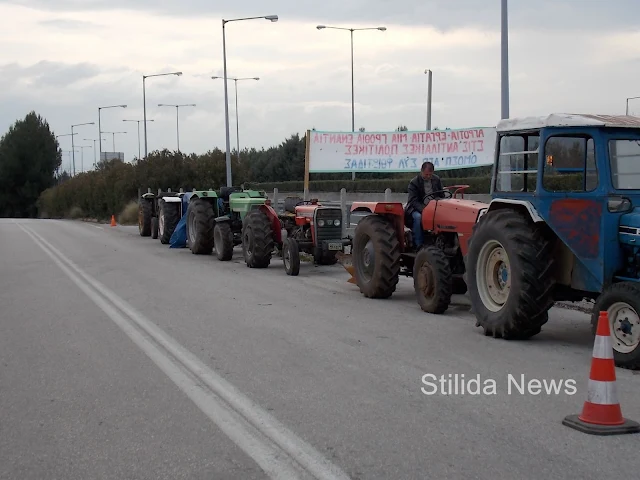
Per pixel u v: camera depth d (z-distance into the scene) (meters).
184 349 7.99
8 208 85.00
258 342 8.28
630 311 6.91
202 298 11.55
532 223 8.16
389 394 6.23
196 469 4.66
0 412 5.90
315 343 8.21
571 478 4.44
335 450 4.94
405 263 11.78
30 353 7.93
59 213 60.91
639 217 7.26
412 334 8.70
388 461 4.73
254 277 14.25
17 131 84.81
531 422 5.50
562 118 7.65
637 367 6.83
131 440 5.21
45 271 15.58
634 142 7.64
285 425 5.45
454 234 10.38
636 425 5.31
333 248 14.23
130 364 7.38
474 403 5.97
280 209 19.88
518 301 7.99
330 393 6.27
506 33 14.09
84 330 9.12
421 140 18.77
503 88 14.22
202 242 18.94
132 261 17.52
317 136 19.53
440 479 4.45
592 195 7.50
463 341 8.30
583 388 6.38
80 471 4.67
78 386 6.61
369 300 11.33
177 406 5.98
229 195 18.80
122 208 40.78
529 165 8.27
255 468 4.66
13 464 4.81
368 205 11.52
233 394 6.27
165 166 36.28
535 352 7.75
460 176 32.75
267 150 54.81
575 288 7.89
